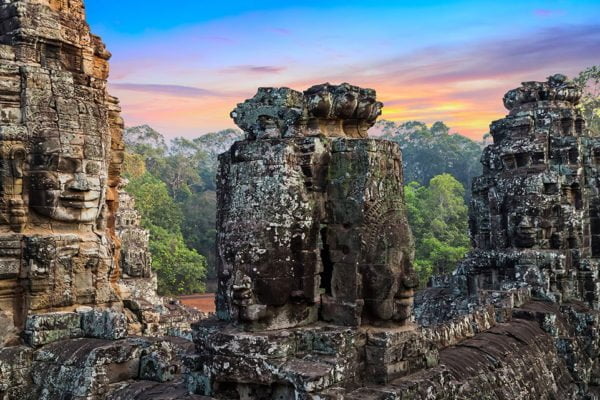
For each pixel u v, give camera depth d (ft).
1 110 29.35
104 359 24.98
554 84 51.72
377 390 20.51
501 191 48.34
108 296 32.19
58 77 30.81
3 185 29.04
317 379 18.43
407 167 225.15
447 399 22.50
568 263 47.32
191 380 21.08
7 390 26.55
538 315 39.55
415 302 51.96
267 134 21.72
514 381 30.14
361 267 21.75
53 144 29.94
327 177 22.21
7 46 29.96
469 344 31.45
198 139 329.93
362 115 23.22
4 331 28.19
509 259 46.60
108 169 35.55
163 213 168.76
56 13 31.68
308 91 22.99
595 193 53.16
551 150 49.49
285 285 20.56
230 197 21.50
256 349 19.57
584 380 39.34
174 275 144.97
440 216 143.02
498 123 51.70
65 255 30.14
